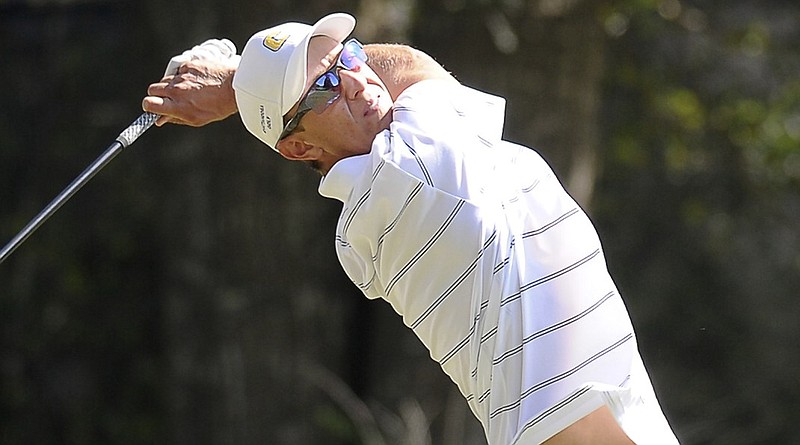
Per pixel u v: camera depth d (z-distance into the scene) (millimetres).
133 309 36625
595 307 10477
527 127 28484
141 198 36312
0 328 36000
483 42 28438
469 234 10305
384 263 10750
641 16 36062
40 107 36500
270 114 10789
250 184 29391
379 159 10336
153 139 36031
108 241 36438
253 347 29641
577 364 10352
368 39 28328
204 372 29781
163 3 29453
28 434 36031
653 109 36906
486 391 10656
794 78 38844
